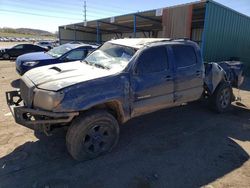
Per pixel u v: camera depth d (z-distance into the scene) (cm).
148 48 450
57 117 346
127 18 1852
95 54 515
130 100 413
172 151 427
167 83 469
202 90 562
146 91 435
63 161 381
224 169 374
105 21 2100
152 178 345
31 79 399
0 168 358
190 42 539
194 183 337
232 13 1288
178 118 600
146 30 2720
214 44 1214
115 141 411
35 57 923
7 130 487
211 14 1129
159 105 466
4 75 1183
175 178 347
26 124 360
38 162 376
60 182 329
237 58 1380
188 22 1199
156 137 483
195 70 529
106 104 410
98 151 393
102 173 353
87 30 3058
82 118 366
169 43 493
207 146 451
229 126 558
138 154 412
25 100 393
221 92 633
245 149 445
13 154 397
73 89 349
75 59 928
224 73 653
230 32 1327
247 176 357
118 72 403
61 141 446
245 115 645
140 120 577
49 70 432
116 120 402
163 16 1364
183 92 509
